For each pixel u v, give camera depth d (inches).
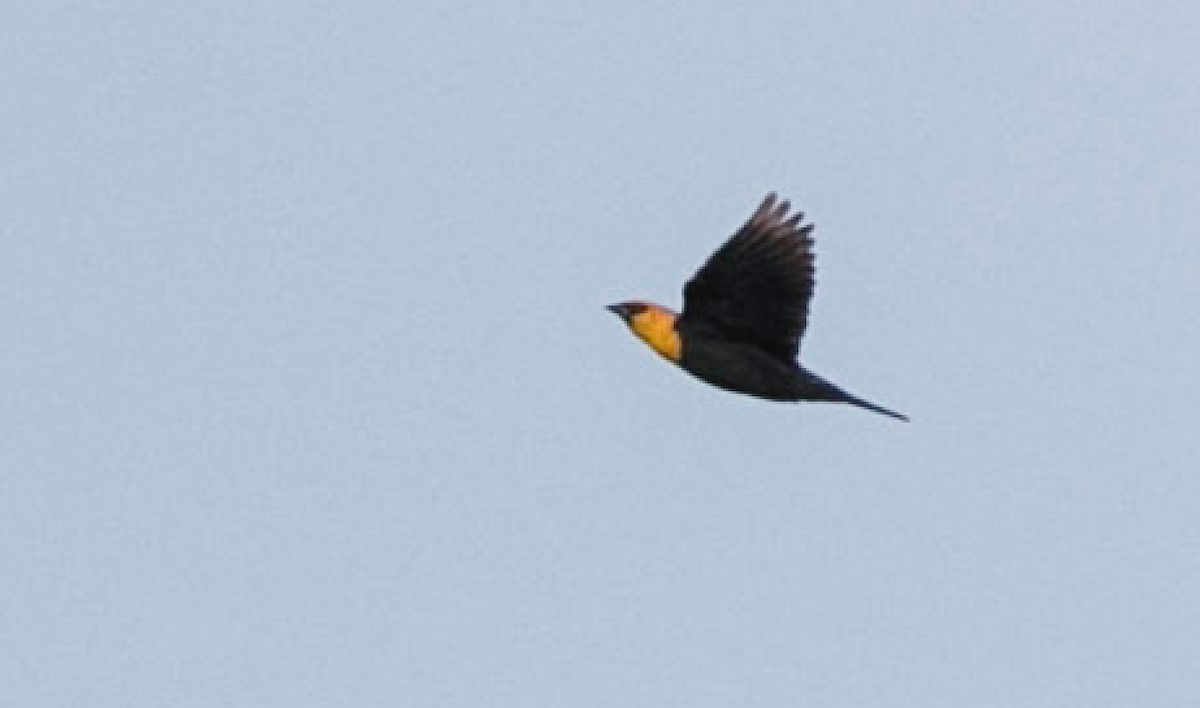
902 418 652.1
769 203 657.0
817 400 655.8
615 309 667.4
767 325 654.5
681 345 659.4
